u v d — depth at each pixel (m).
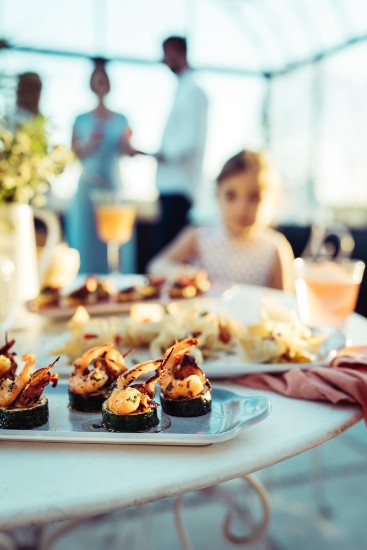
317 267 1.16
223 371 0.81
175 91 3.19
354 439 2.37
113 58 4.05
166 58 3.18
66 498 0.48
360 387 0.70
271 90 4.71
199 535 1.67
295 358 0.85
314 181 4.04
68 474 0.52
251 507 1.83
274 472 2.08
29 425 0.61
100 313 1.33
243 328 0.94
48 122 1.30
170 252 2.33
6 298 1.19
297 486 1.97
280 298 1.50
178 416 0.64
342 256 2.71
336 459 2.18
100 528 1.71
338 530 1.72
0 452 0.57
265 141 4.68
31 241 1.33
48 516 0.46
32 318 1.31
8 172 1.23
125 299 1.39
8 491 0.49
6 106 1.58
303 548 1.62
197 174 3.30
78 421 0.64
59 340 1.01
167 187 3.32
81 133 3.38
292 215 4.04
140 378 0.80
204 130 3.20
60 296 1.34
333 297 1.12
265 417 0.61
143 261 4.32
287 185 4.20
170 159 3.24
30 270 1.32
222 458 0.56
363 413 0.69
